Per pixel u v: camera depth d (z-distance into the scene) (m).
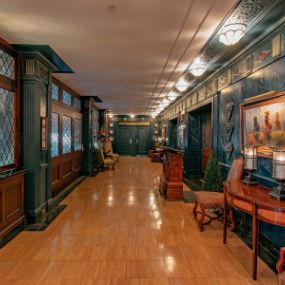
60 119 5.86
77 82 5.86
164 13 2.58
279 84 2.69
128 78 5.44
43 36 3.16
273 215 2.22
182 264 2.57
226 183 3.05
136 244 3.02
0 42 3.22
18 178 3.49
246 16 2.62
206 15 2.61
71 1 2.35
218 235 3.31
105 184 6.79
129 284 2.21
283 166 2.32
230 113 4.04
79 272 2.40
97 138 11.05
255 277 2.30
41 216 3.97
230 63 4.04
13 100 3.57
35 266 2.50
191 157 7.56
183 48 3.56
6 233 3.16
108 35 3.12
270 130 2.84
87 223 3.72
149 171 9.31
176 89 6.74
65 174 6.36
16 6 2.44
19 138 3.70
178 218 3.98
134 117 16.25
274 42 2.77
